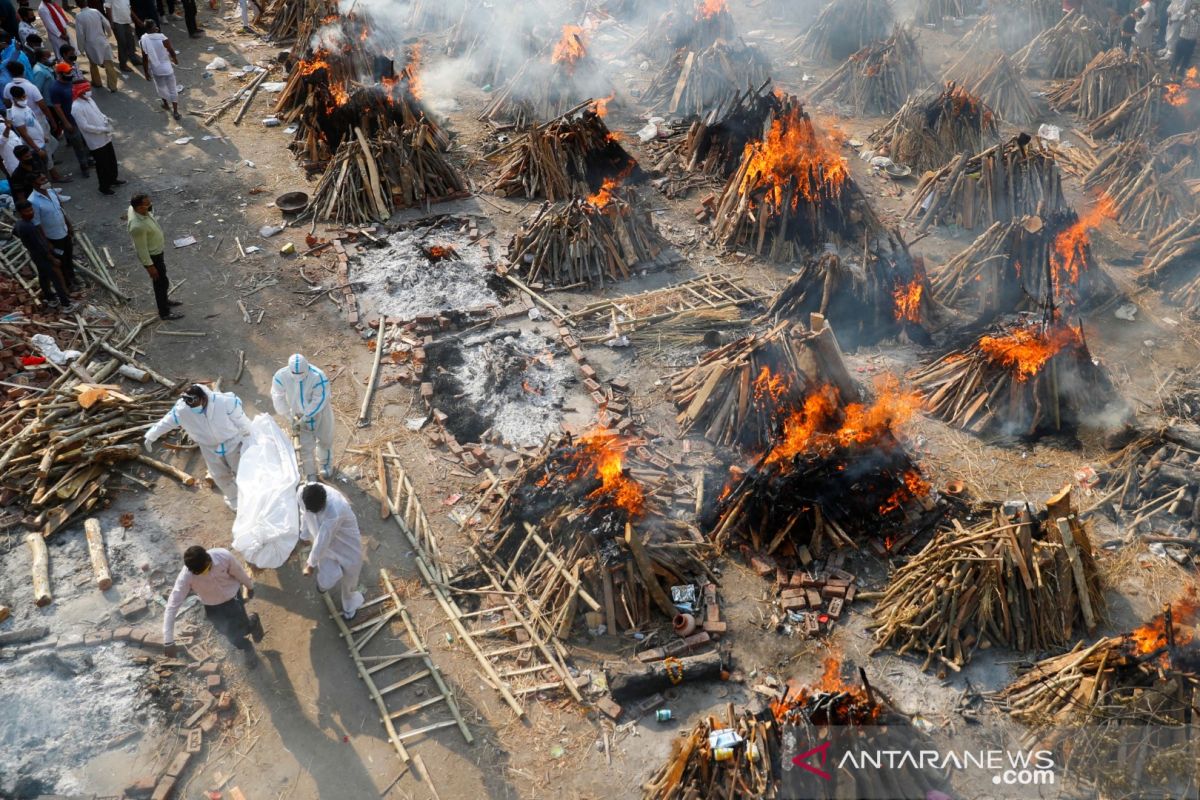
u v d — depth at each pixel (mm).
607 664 9000
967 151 16812
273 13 23234
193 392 9398
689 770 7789
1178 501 10531
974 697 8688
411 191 16297
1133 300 14438
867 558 10055
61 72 15969
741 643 9234
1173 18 21531
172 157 17641
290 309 13852
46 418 11086
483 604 9625
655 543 9836
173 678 8766
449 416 11953
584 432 11719
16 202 12648
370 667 8969
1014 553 8922
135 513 10484
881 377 12773
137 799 7828
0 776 7902
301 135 18172
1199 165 17188
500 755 8281
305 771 8109
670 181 17453
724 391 11680
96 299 13727
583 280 14633
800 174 15336
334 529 8641
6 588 9523
